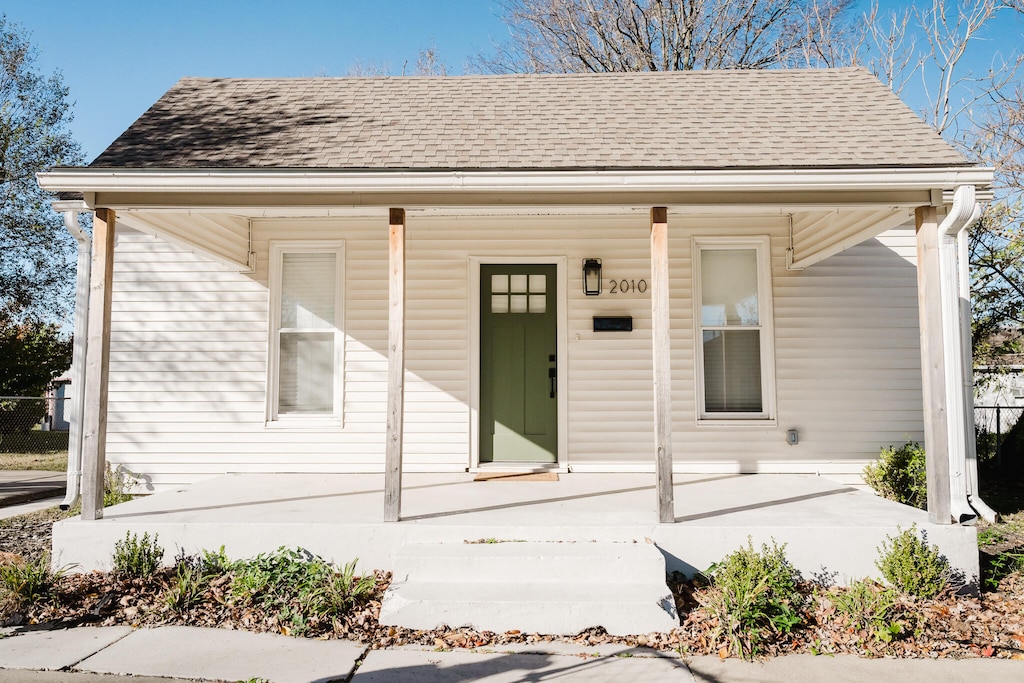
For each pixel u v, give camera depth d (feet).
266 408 24.99
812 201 17.54
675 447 24.52
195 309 25.34
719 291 25.25
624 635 14.07
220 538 16.88
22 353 60.23
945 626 14.26
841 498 19.95
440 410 24.88
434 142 20.36
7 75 65.31
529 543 16.28
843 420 24.56
